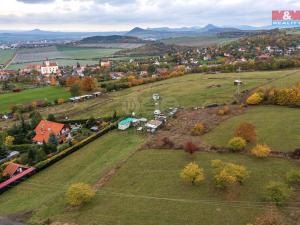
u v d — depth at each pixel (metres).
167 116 106.38
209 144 76.00
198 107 113.00
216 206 51.50
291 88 104.94
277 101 102.25
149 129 93.56
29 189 64.56
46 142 91.81
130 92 157.88
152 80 182.12
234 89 132.62
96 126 104.62
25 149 91.50
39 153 77.88
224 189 55.72
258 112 97.31
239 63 192.62
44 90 184.12
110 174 66.00
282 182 55.88
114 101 141.00
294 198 50.88
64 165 75.06
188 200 53.91
